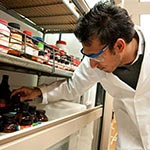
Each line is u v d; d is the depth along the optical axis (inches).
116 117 44.4
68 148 43.3
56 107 42.2
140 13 70.1
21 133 20.2
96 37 28.4
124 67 36.4
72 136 43.7
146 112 37.7
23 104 32.4
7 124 25.1
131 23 30.9
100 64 32.7
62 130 28.8
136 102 38.3
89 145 55.6
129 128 41.7
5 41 23.6
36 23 60.4
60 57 40.6
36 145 22.1
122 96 40.8
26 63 27.8
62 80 45.4
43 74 57.0
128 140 40.9
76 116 36.4
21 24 56.1
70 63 46.6
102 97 66.1
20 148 19.4
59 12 49.8
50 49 36.6
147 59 35.2
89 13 29.4
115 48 29.9
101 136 66.7
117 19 29.0
